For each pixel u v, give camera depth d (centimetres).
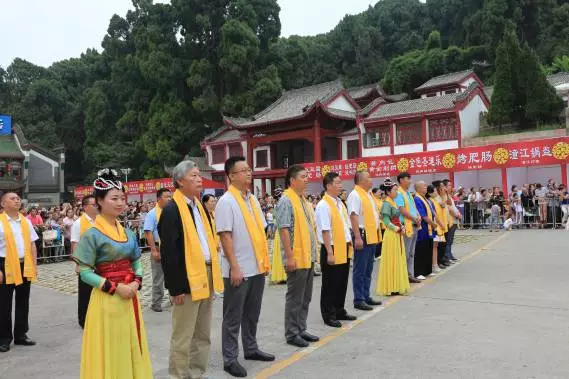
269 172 3575
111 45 5103
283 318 725
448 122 2858
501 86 2739
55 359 584
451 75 3769
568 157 1984
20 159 4691
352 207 743
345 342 586
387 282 840
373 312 729
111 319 386
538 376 454
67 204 2036
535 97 2634
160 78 4478
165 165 4166
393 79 4522
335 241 659
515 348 534
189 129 4444
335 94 3403
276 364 522
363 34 5338
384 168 2578
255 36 4397
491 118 2767
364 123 3145
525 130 2698
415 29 5512
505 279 924
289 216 580
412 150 2980
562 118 2619
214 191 2848
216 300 886
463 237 1738
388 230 845
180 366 455
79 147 5584
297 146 3788
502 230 1941
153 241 812
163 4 4678
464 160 2294
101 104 5034
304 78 5422
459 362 498
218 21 4594
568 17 4419
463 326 627
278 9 4722
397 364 501
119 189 413
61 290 1115
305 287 602
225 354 504
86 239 393
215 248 486
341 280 675
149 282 1172
